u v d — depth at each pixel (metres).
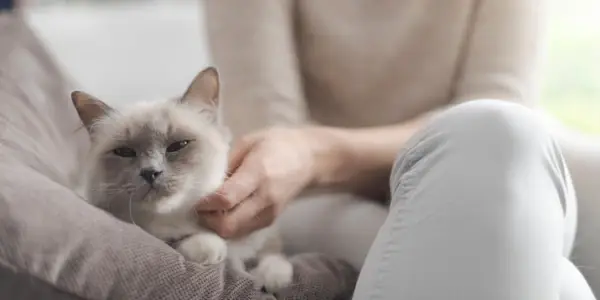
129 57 1.61
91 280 0.59
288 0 1.23
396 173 0.71
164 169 0.77
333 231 0.96
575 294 0.67
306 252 0.94
